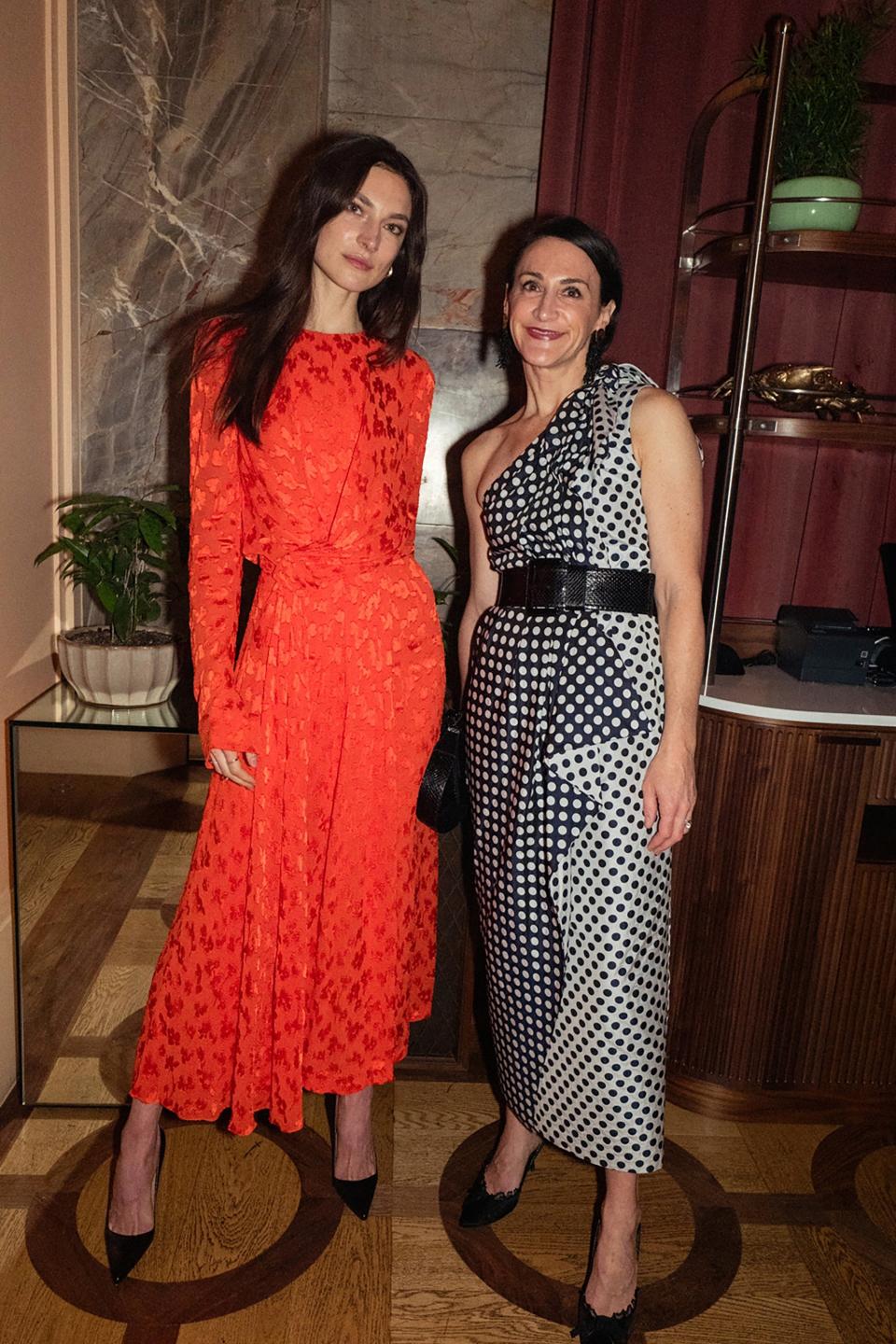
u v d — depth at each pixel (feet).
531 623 4.80
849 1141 6.37
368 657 4.84
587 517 4.65
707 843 6.26
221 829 4.91
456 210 7.18
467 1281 5.15
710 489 7.54
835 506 7.56
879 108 7.00
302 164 6.89
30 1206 5.43
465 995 6.72
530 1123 5.16
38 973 6.13
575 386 4.95
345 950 5.03
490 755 4.98
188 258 6.95
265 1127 6.19
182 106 6.76
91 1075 6.24
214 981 4.96
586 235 4.70
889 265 6.35
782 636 7.15
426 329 7.30
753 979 6.28
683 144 6.86
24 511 6.31
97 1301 4.86
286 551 4.79
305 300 4.62
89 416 7.06
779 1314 5.04
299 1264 5.16
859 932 6.23
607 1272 4.83
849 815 6.07
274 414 4.65
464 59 7.01
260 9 6.68
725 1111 6.48
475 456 5.38
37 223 6.35
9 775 5.90
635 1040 4.78
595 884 4.68
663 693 4.79
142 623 6.61
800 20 6.81
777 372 6.46
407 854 5.18
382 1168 5.92
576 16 6.63
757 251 5.90
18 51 5.90
